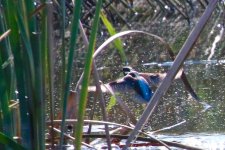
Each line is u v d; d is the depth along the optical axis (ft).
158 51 68.39
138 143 27.48
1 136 16.94
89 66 17.44
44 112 17.49
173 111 38.01
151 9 117.80
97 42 77.10
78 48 72.18
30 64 17.04
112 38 20.34
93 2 90.33
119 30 93.09
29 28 16.94
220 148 27.53
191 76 51.39
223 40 74.64
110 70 56.54
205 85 46.93
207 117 36.04
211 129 32.63
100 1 17.04
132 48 72.59
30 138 17.46
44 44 17.26
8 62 17.49
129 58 64.23
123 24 101.91
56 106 39.06
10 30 16.99
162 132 32.30
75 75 51.96
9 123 17.60
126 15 113.91
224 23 88.58
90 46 17.30
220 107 38.65
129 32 20.76
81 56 64.75
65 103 17.38
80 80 26.05
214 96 42.34
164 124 34.58
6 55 17.75
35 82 17.21
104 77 52.95
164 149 27.07
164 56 64.23
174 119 35.83
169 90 44.83
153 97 18.12
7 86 17.87
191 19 104.12
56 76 48.73
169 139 29.94
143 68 57.41
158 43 75.31
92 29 17.20
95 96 27.20
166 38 79.92
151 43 76.18
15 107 18.66
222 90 44.65
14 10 16.87
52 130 19.58
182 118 36.01
